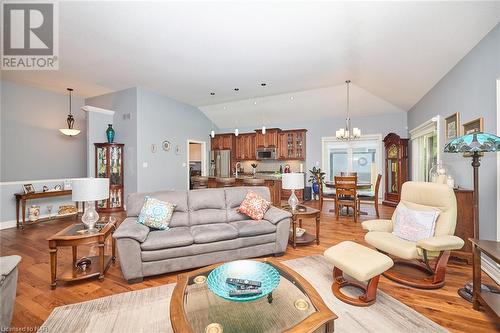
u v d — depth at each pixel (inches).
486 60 102.1
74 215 209.9
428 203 101.0
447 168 140.4
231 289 64.0
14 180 203.2
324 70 173.0
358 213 207.8
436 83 159.9
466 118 119.4
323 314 54.0
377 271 76.0
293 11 101.6
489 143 79.0
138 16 107.8
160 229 110.4
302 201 286.4
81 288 90.7
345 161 289.6
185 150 279.3
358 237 149.3
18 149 205.9
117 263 110.8
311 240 135.4
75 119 245.0
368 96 236.1
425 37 111.7
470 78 115.3
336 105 261.9
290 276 72.8
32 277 98.7
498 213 97.7
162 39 128.8
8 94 200.1
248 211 128.0
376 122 271.7
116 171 225.8
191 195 128.6
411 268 104.0
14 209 181.5
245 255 112.9
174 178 261.4
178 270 101.6
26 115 210.7
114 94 232.7
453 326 68.7
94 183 97.2
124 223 105.0
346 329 67.8
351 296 84.7
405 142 236.4
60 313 75.6
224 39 128.0
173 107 261.0
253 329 55.4
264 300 64.9
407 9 94.5
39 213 194.1
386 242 95.1
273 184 223.0
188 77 190.2
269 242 118.3
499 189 97.3
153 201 114.5
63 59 156.8
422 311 75.7
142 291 88.5
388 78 174.4
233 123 338.0
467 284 86.4
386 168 254.5
